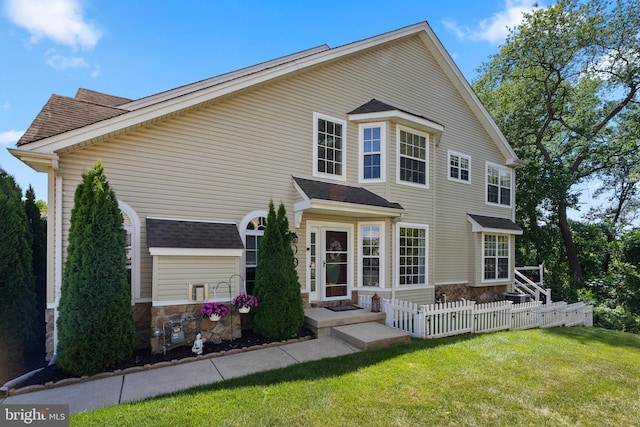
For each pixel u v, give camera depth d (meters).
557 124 18.70
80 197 5.02
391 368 5.00
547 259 16.41
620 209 22.75
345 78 9.05
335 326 6.91
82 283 4.74
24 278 5.88
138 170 6.21
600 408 4.02
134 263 6.05
